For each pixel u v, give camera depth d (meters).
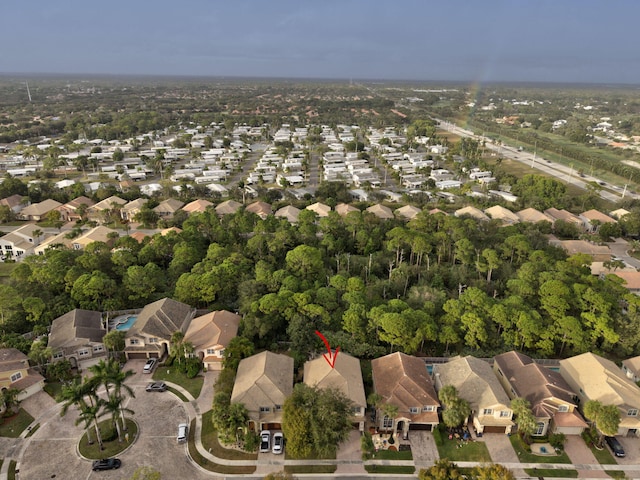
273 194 192.38
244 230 136.50
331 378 71.62
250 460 63.44
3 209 162.25
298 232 131.62
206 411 72.44
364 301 92.94
